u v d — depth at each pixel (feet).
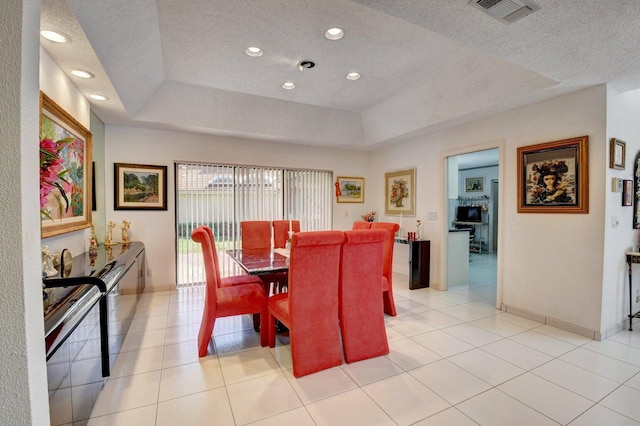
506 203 11.68
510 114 11.46
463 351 8.57
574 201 9.64
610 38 6.67
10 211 2.19
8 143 2.17
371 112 15.46
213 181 15.44
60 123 7.78
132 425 5.68
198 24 8.03
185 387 6.89
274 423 5.76
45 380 2.55
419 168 15.93
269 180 16.94
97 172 12.31
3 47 2.15
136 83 10.09
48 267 6.44
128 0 6.41
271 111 14.20
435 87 11.80
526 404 6.29
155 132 14.06
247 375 7.39
